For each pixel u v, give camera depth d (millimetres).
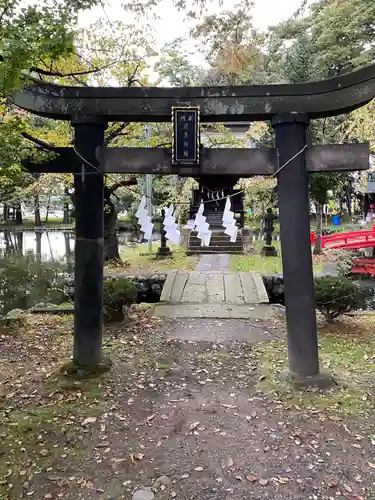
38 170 5238
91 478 3344
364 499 3059
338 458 3570
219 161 5070
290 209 4922
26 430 4043
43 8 3398
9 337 7016
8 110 6113
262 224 19516
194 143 4895
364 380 5199
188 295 9617
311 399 4625
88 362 5371
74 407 4520
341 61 12289
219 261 13734
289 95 4883
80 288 5293
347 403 4531
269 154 5043
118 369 5566
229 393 4891
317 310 8484
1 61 3299
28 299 9297
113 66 10578
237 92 4938
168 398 4766
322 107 4836
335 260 13195
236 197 17953
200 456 3639
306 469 3428
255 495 3121
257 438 3906
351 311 8305
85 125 5078
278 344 6684
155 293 11039
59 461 3568
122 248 17906
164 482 3275
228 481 3291
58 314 8609
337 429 4027
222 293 9734
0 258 12984
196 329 7531
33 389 4977
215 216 17500
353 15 11664
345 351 6332
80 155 5102
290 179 4918
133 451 3717
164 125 13719
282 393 4801
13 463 3529
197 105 4969
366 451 3666
